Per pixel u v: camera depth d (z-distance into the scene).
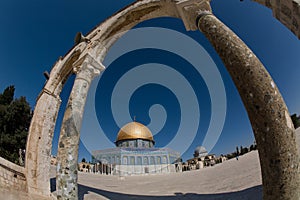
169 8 9.98
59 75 15.02
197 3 7.31
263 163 3.91
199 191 17.47
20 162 21.17
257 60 4.85
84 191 16.62
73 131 8.66
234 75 4.88
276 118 4.04
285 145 3.85
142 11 11.43
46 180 13.11
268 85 4.39
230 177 20.58
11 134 26.77
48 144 13.96
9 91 31.92
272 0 7.34
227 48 5.32
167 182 25.08
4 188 10.05
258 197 11.59
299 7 6.38
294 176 3.65
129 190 20.12
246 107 4.44
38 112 14.11
